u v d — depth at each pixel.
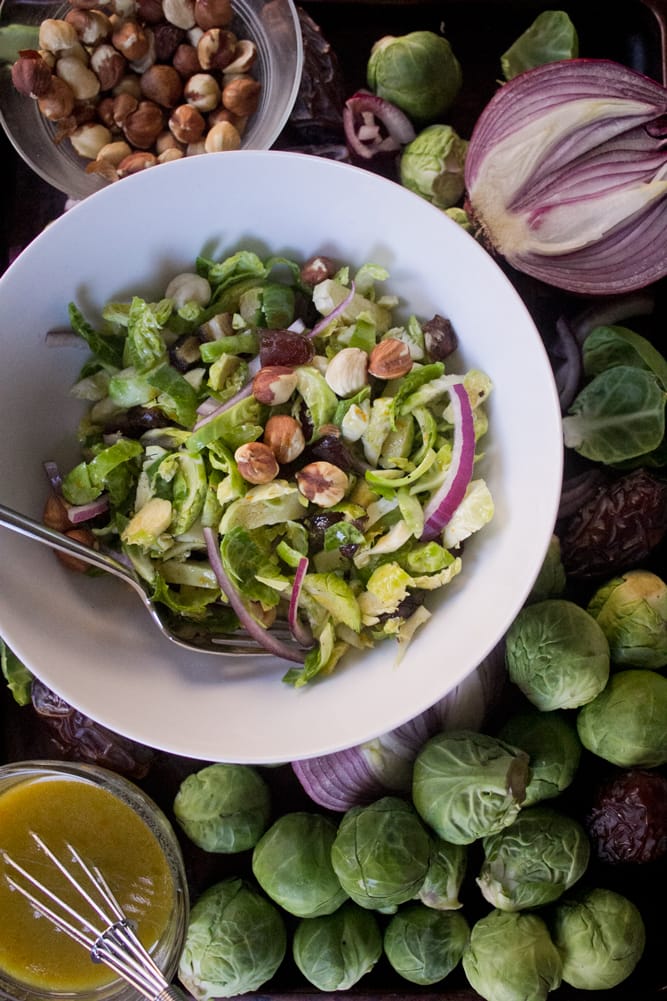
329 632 0.59
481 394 0.59
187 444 0.59
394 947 0.63
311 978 0.63
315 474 0.58
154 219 0.59
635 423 0.65
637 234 0.64
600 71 0.62
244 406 0.59
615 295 0.67
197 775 0.64
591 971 0.63
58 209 0.68
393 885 0.61
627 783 0.63
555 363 0.67
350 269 0.61
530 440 0.58
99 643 0.59
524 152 0.63
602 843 0.64
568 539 0.65
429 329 0.60
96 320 0.61
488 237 0.65
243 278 0.61
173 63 0.66
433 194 0.66
